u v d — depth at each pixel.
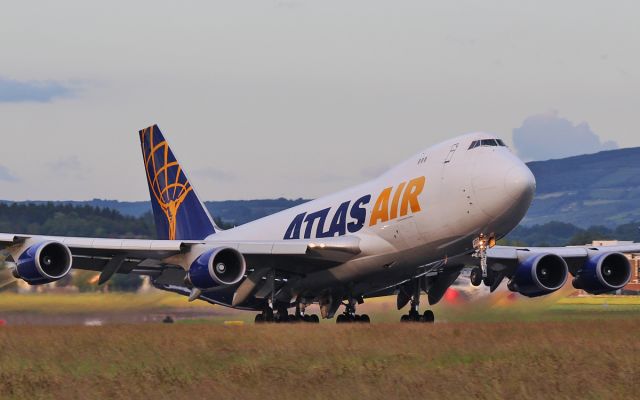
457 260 113.06
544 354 68.62
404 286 121.44
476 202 102.25
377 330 86.69
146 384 57.38
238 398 52.66
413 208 108.38
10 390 56.12
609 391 53.84
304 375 59.53
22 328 93.81
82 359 68.75
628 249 120.31
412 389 54.19
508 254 117.12
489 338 79.00
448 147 107.88
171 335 82.94
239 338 79.62
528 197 100.81
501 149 104.06
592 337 79.69
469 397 52.59
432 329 88.00
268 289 118.88
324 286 120.25
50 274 110.62
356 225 115.56
